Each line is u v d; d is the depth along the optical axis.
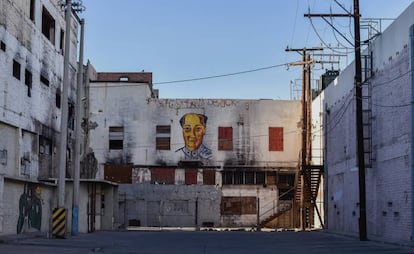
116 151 58.00
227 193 57.53
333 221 44.16
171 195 57.50
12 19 29.95
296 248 23.77
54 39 38.69
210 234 37.16
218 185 57.66
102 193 42.28
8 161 29.88
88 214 37.31
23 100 31.73
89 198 37.72
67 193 36.78
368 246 25.17
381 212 31.81
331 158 45.03
